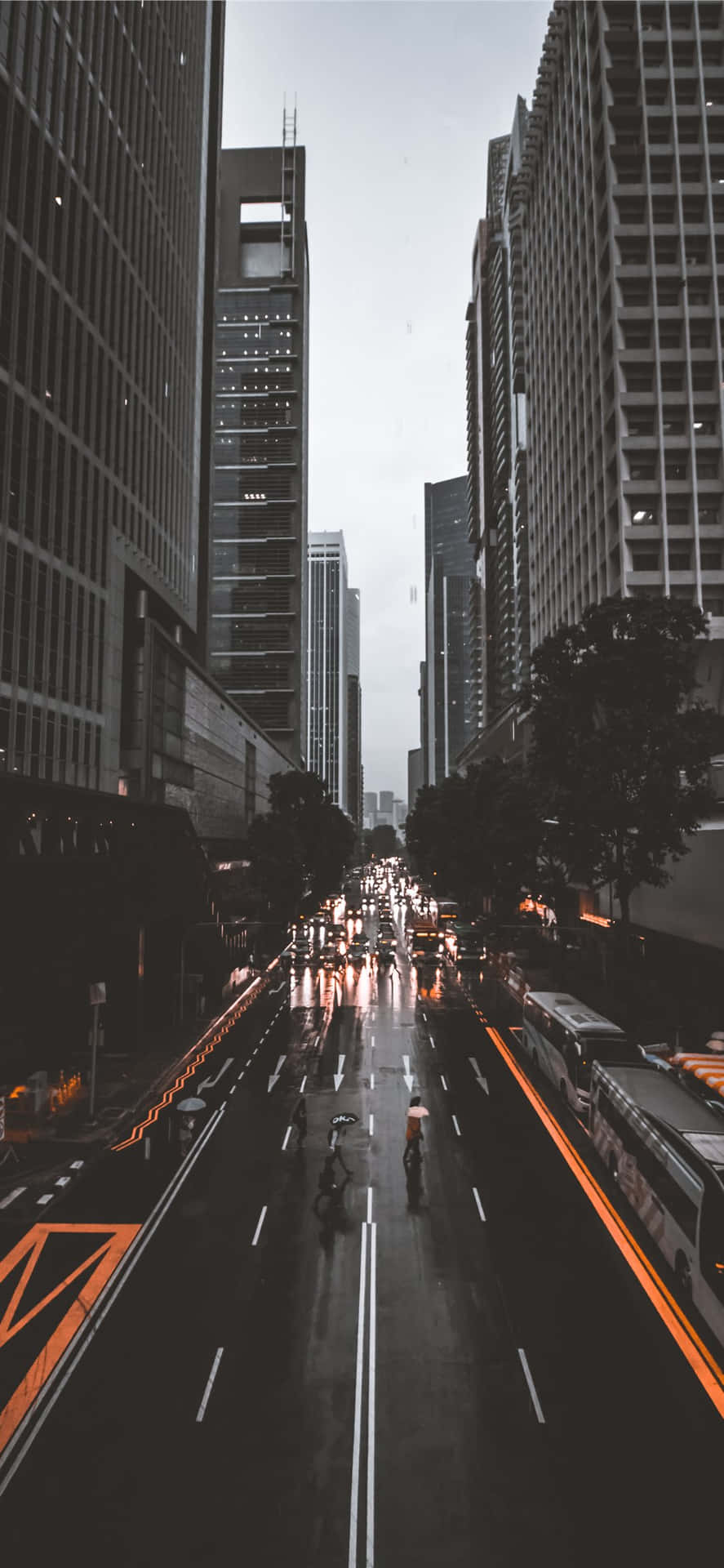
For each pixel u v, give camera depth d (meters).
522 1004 47.47
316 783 91.50
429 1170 22.20
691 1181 16.11
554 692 39.41
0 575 42.97
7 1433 12.07
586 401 81.81
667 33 76.06
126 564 60.84
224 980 48.69
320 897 107.62
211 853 84.81
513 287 133.12
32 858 27.50
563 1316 15.27
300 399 180.00
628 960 38.31
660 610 37.56
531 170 102.12
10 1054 29.73
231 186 185.75
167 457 72.94
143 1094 28.91
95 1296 15.86
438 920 90.88
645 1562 9.88
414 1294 15.98
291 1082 31.08
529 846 62.41
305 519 199.50
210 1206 19.94
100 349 56.84
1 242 43.38
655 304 74.00
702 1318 15.02
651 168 75.12
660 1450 11.84
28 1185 21.05
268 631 174.38
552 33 91.00
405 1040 38.12
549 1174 22.03
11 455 44.41
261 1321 15.02
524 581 125.31
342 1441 11.95
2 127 43.69
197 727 80.94
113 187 59.41
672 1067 25.25
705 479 72.75
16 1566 9.75
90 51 55.06
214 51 105.94
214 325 107.50
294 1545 10.07
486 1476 11.28
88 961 33.28
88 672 54.03
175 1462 11.48
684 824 36.53
